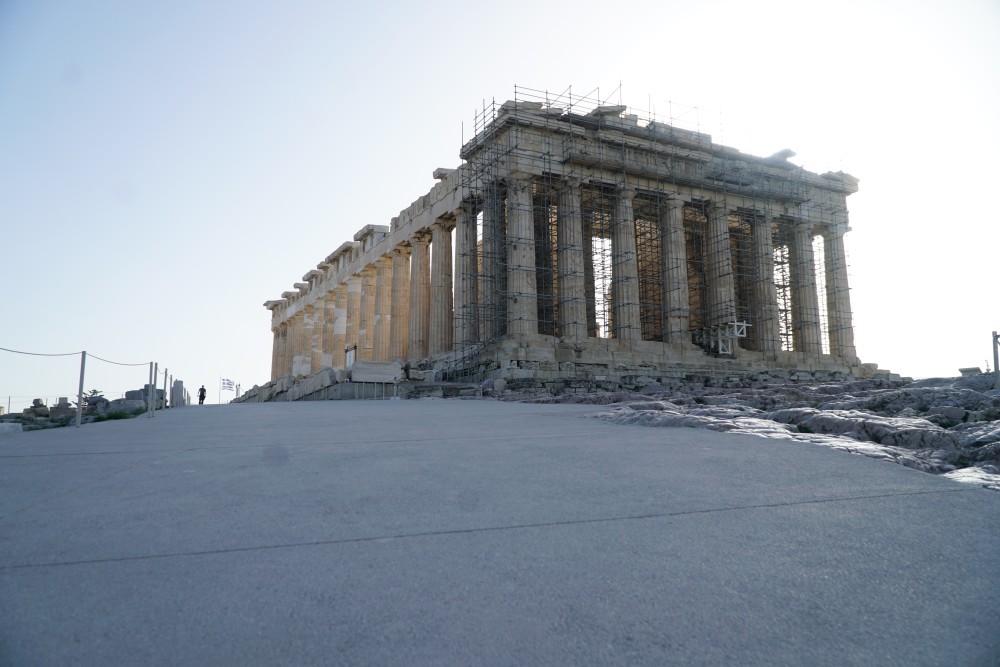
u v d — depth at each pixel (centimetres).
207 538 447
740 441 897
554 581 366
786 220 5469
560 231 4400
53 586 357
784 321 5578
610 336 5019
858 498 559
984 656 287
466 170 4600
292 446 958
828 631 310
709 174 4912
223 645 289
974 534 455
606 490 597
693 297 5625
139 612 323
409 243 5575
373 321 6128
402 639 296
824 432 1007
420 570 383
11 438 1198
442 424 1373
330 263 7025
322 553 414
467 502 552
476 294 4575
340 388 3866
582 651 287
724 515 506
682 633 305
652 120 4691
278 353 8606
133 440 1119
